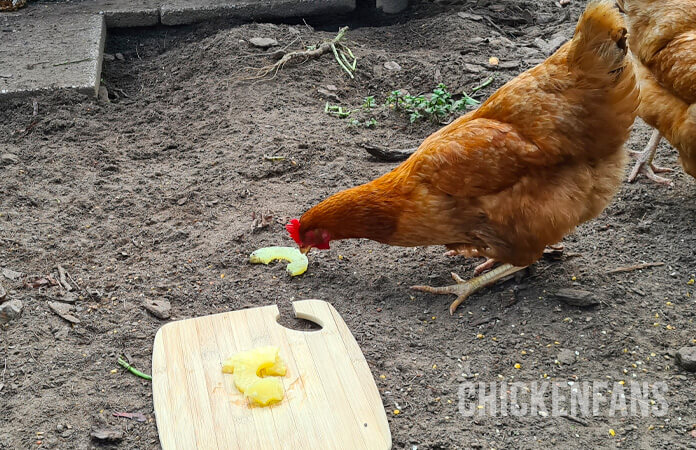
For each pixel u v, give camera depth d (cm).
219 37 171
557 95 91
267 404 85
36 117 144
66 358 93
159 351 91
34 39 170
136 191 126
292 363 90
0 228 115
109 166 132
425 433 84
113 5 188
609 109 91
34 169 130
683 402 87
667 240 112
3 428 84
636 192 122
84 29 174
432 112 142
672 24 107
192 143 140
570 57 90
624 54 88
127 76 166
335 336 94
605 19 86
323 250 112
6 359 92
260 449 80
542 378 90
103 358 93
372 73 162
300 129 141
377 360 93
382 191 97
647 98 112
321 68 161
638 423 85
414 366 92
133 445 83
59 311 100
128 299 103
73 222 118
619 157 96
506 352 94
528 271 106
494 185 93
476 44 172
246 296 104
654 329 96
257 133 140
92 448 82
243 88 154
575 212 94
